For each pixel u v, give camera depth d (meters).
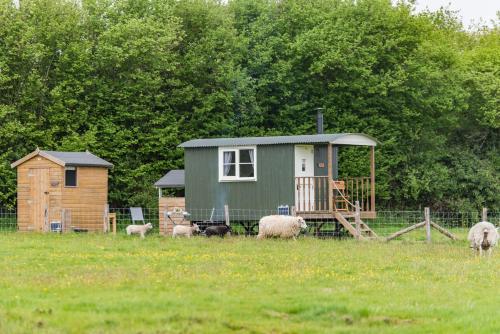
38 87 77.00
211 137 84.75
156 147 80.75
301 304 26.92
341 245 47.56
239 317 25.27
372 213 60.38
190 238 52.44
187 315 25.08
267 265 37.28
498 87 90.31
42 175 63.50
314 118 87.75
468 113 93.69
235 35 88.12
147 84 80.31
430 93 89.25
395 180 88.00
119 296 28.38
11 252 42.69
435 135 89.94
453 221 87.12
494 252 44.78
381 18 88.75
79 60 78.44
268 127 89.19
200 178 61.66
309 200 58.19
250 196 59.78
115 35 78.94
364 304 27.36
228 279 32.66
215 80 84.12
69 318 24.64
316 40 85.81
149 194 79.31
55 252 42.88
